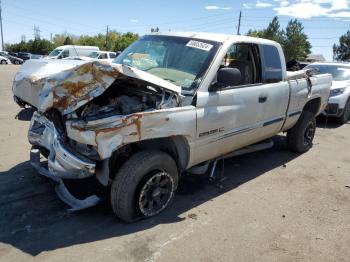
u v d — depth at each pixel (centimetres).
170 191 394
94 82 332
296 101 572
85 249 325
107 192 407
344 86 938
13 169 490
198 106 390
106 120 324
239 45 461
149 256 321
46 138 374
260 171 552
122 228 362
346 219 412
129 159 357
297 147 640
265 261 326
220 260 322
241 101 448
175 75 416
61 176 353
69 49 2380
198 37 450
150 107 366
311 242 361
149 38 489
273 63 520
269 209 425
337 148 708
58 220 371
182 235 357
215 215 402
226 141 443
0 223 359
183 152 398
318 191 488
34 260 306
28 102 657
